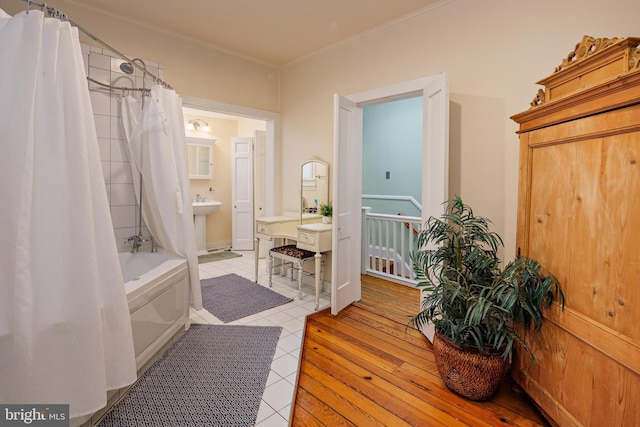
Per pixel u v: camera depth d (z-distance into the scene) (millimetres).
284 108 4109
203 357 2279
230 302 3316
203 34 3229
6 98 1341
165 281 2266
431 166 2500
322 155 3664
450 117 2549
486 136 2365
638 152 1198
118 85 2855
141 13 2834
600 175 1349
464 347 1812
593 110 1357
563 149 1547
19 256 1323
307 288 3779
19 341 1320
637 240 1199
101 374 1502
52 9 1518
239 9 2762
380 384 2000
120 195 2873
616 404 1269
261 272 4449
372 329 2752
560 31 2031
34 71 1370
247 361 2232
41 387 1384
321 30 3121
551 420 1613
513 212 2254
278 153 4184
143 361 2014
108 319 1597
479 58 2387
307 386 1979
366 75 3162
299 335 2621
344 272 3164
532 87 2154
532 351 1749
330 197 3586
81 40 2695
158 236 2875
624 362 1229
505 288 1663
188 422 1646
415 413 1746
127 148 2887
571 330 1475
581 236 1441
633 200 1216
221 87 3607
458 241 1995
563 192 1546
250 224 5969
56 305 1417
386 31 2979
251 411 1733
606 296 1315
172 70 3227
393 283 4012
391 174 5547
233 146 5891
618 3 1832
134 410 1727
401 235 3975
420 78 2695
